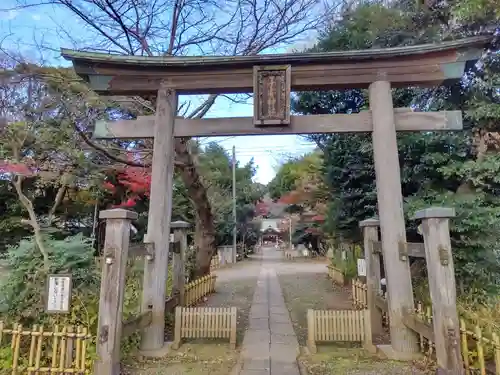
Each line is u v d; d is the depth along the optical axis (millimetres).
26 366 3594
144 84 5230
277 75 5051
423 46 4832
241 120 5160
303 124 5090
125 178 11859
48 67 6875
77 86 7180
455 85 6688
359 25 8961
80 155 7965
